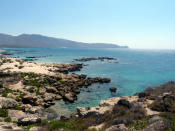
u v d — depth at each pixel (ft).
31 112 82.64
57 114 86.33
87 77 196.03
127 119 46.80
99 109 70.90
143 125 40.47
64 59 434.30
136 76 208.03
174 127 36.11
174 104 59.21
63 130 42.19
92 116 62.13
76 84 150.51
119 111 58.29
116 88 143.74
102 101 95.81
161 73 232.32
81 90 139.33
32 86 123.54
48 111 90.12
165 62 392.47
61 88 129.90
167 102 61.72
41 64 265.13
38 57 472.44
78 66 270.46
